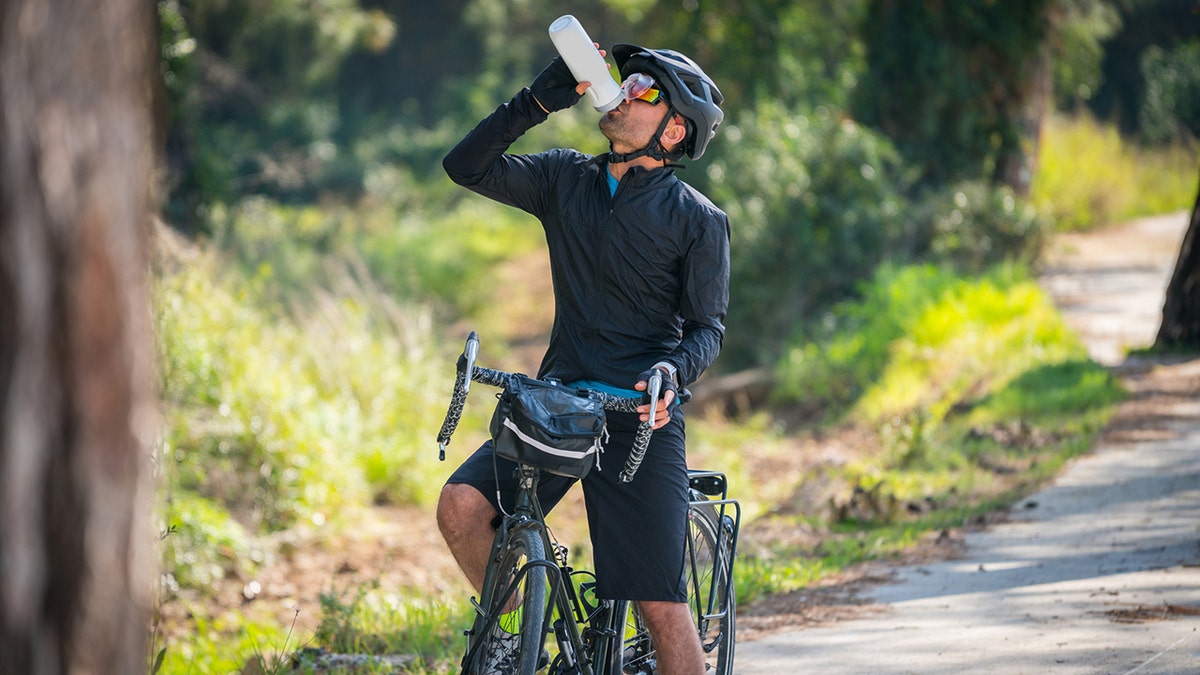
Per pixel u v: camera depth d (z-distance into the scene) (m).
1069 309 33.94
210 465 20.56
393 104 92.38
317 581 18.58
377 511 22.94
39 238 3.65
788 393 31.12
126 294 3.84
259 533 20.22
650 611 7.30
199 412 20.70
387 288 42.78
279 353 24.78
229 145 68.38
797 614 11.73
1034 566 12.76
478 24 90.12
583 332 7.49
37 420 3.66
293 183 71.06
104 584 3.79
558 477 7.46
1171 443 18.47
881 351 30.73
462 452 25.59
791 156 38.03
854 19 47.19
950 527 15.40
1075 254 45.84
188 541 17.84
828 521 16.66
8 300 3.62
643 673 8.13
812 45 47.84
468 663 7.55
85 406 3.74
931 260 38.03
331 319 27.02
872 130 43.34
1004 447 19.92
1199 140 71.31
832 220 36.94
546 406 6.91
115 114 3.85
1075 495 16.03
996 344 28.05
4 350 3.63
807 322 36.50
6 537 3.62
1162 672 8.84
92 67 3.78
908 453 19.86
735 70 44.56
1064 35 45.81
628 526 7.23
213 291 23.44
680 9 46.47
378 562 19.62
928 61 42.38
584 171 7.49
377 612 13.87
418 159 83.56
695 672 7.29
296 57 71.31
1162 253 45.50
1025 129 44.62
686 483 7.45
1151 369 24.34
